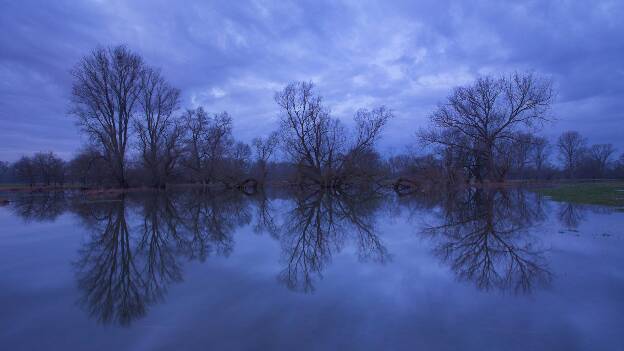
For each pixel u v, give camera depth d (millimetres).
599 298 5824
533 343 4426
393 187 44125
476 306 5648
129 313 5629
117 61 36906
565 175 94500
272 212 20188
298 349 4352
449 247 10094
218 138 51250
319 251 9984
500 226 13117
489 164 39719
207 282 7180
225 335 4789
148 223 15867
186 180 52188
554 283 6602
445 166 39062
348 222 15656
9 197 34625
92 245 11133
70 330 5051
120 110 37750
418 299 6008
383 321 5141
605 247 9148
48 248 10734
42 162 57562
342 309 5633
